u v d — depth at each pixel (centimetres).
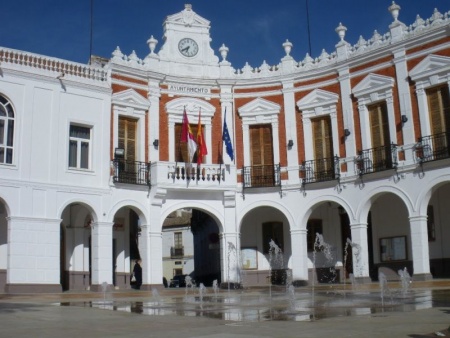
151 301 1719
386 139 2556
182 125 2814
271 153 2836
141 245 2625
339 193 2630
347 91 2678
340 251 2834
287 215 2734
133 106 2692
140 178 2633
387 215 2702
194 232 4503
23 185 2306
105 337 821
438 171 2323
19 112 2341
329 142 2731
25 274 2266
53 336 838
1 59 2327
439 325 860
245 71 2888
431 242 2553
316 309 1257
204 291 2419
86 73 2553
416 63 2472
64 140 2447
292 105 2814
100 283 2452
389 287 2069
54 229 2361
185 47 2891
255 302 1570
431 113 2428
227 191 2711
